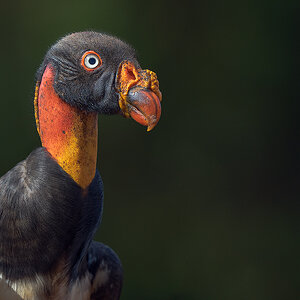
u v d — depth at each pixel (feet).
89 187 19.25
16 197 19.16
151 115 19.10
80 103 19.17
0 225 19.17
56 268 19.26
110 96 19.15
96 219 19.33
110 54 19.16
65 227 19.20
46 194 19.15
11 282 19.21
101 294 19.75
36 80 19.29
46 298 19.27
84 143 19.22
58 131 19.20
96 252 19.72
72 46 19.17
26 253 19.19
